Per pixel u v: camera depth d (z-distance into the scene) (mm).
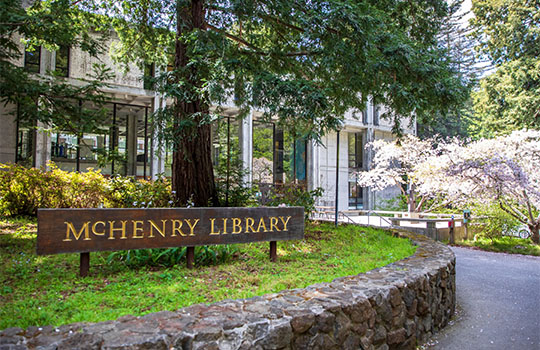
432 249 6027
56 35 6867
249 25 8188
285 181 20812
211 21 8250
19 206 9258
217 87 6598
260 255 5824
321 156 22656
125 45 10898
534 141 12695
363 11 7055
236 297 3619
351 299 3174
